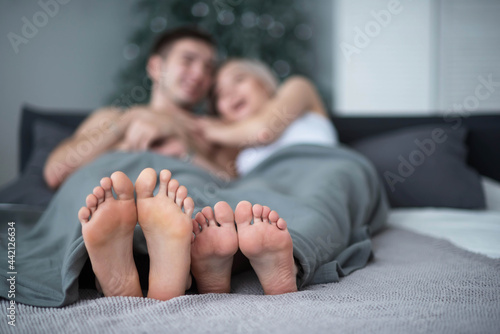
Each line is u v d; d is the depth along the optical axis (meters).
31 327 0.67
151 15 3.18
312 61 3.56
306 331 0.61
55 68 3.17
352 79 3.40
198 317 0.68
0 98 3.03
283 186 1.35
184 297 0.75
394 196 1.90
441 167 1.92
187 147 1.83
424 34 3.33
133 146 1.74
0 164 3.03
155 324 0.65
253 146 1.95
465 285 0.83
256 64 2.15
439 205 1.86
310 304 0.73
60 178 1.68
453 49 3.29
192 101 2.10
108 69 3.33
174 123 1.86
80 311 0.72
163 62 2.08
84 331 0.64
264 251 0.80
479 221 1.54
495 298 0.75
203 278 0.85
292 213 1.03
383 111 3.39
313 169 1.40
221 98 2.09
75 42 3.23
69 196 1.14
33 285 0.83
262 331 0.62
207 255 0.81
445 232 1.35
